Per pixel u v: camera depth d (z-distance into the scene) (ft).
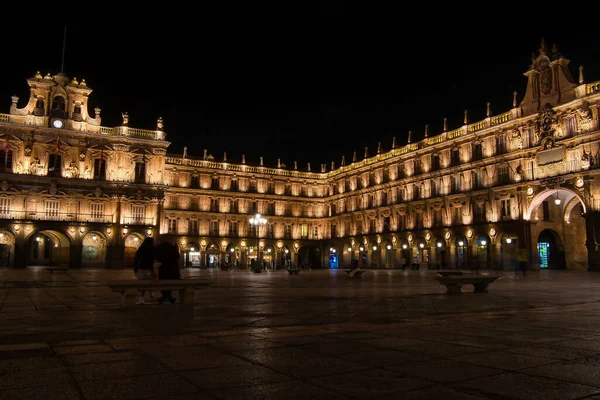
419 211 249.34
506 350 25.76
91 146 236.02
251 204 307.58
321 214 329.52
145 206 245.65
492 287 81.71
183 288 51.65
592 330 32.73
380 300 57.06
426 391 18.20
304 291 73.10
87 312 44.91
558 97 184.65
